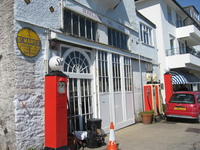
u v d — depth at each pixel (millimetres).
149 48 12789
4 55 5273
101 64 7875
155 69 13469
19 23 5148
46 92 5316
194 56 15734
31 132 5164
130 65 10047
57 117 5086
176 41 17688
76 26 6957
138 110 10539
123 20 9781
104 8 8273
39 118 5391
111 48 8414
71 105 6453
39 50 5555
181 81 14812
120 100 8867
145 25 12656
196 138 6938
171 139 6855
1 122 5281
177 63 14773
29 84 5230
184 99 10234
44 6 5828
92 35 7660
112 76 8422
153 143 6398
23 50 5160
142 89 11273
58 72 5348
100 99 7562
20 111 4973
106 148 5832
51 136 5098
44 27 5730
